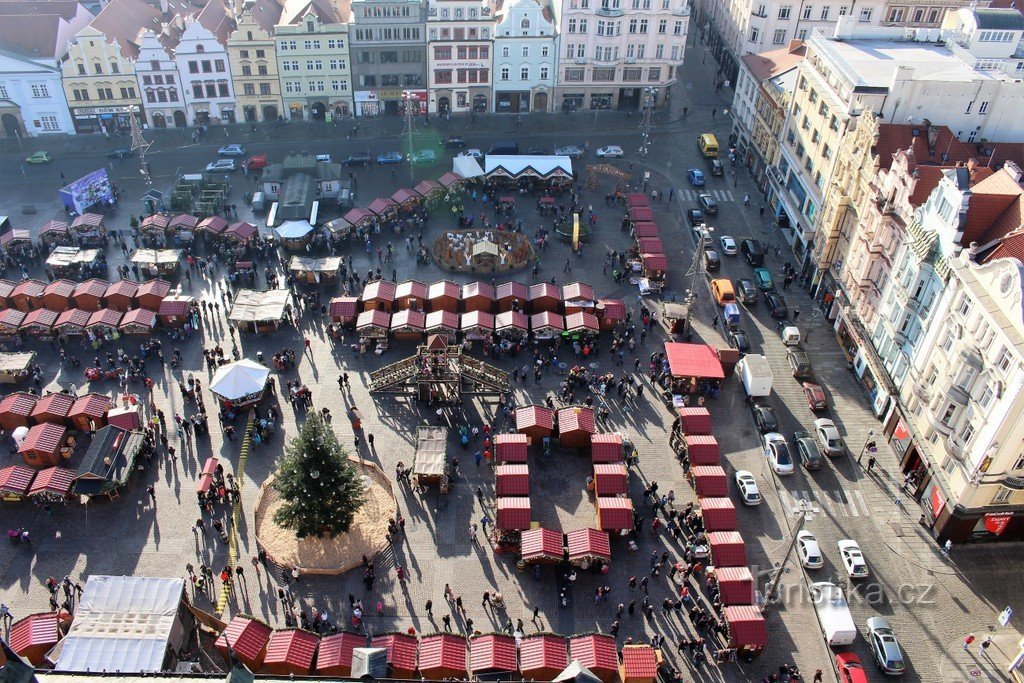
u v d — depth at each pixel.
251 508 74.19
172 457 78.69
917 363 76.12
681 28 135.88
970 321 67.62
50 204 115.81
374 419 83.88
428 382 83.94
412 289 95.88
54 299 94.19
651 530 73.12
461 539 72.25
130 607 61.16
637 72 140.75
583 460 80.06
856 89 89.88
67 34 131.62
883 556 71.38
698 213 114.25
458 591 67.94
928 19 135.88
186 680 31.67
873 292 86.00
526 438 78.00
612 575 69.50
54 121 132.12
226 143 132.00
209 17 134.75
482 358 91.94
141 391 85.81
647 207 112.62
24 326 90.94
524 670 59.53
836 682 61.91
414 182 122.94
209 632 63.97
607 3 132.62
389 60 135.50
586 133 137.38
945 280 72.06
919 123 90.44
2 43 126.75
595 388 87.88
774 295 99.44
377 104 139.62
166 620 60.62
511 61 137.62
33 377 87.12
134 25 137.00
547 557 67.94
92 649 58.44
